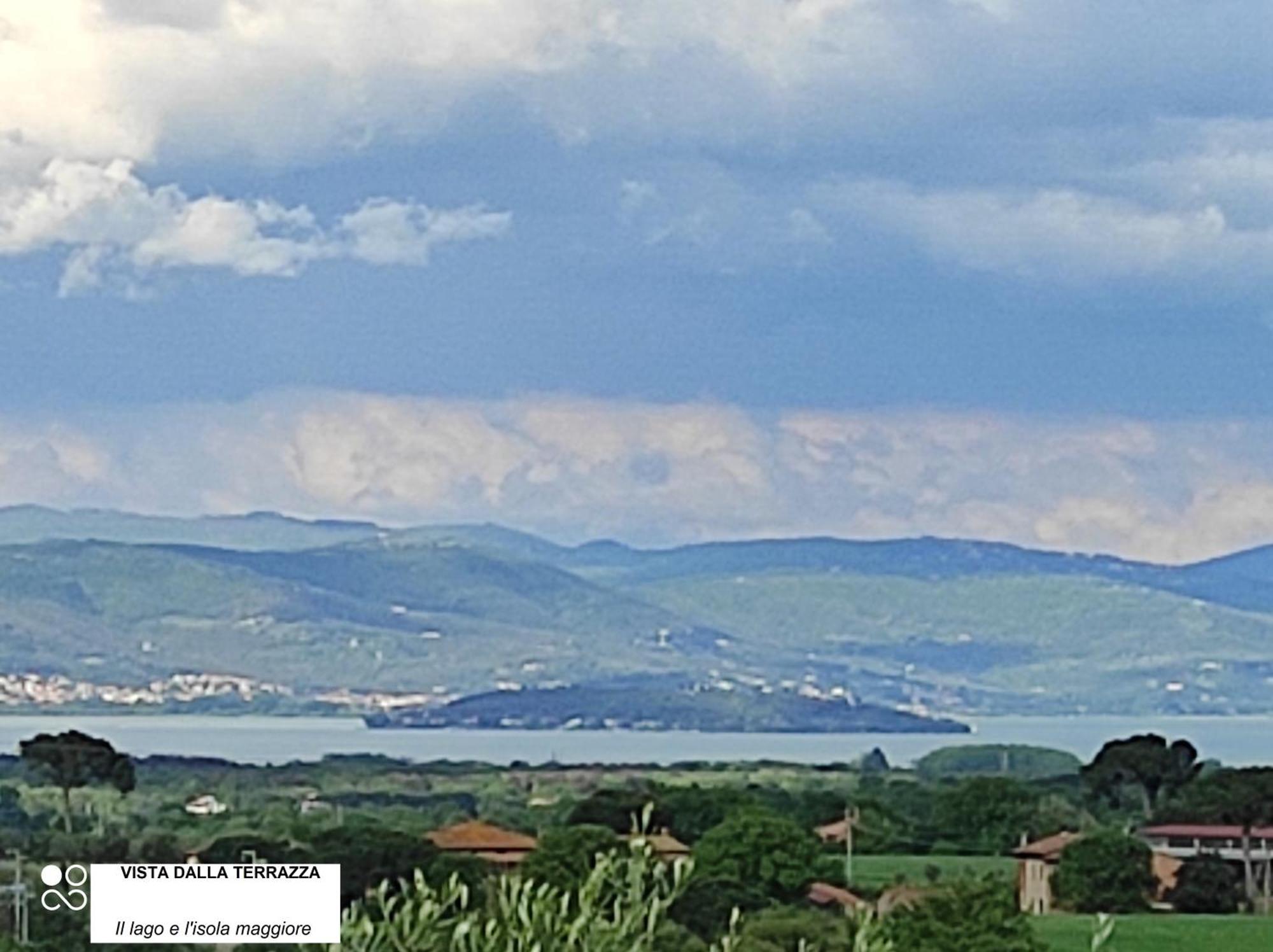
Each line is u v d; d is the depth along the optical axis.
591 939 4.76
